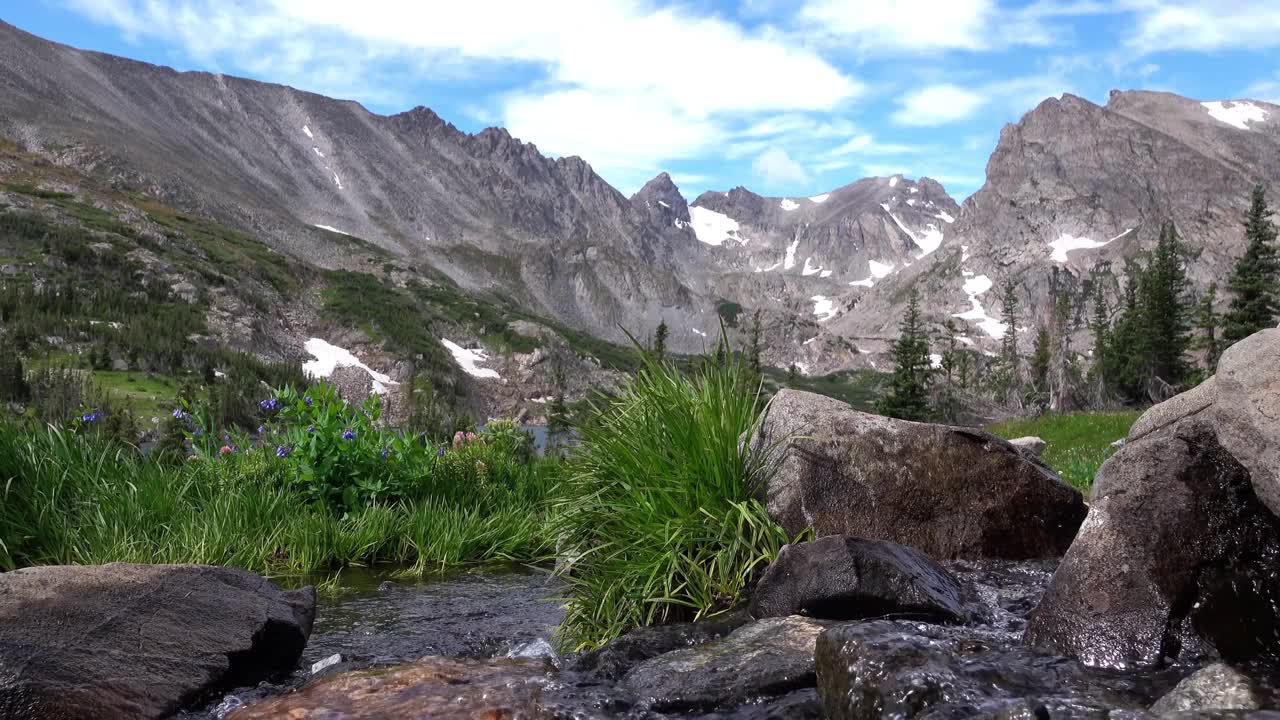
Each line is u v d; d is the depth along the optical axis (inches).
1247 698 102.2
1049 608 145.2
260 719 125.7
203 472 369.4
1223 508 138.9
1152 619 132.9
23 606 144.9
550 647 207.2
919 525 227.6
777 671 133.2
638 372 259.1
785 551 184.9
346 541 340.2
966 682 109.8
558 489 294.4
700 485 222.1
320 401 399.2
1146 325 2977.4
